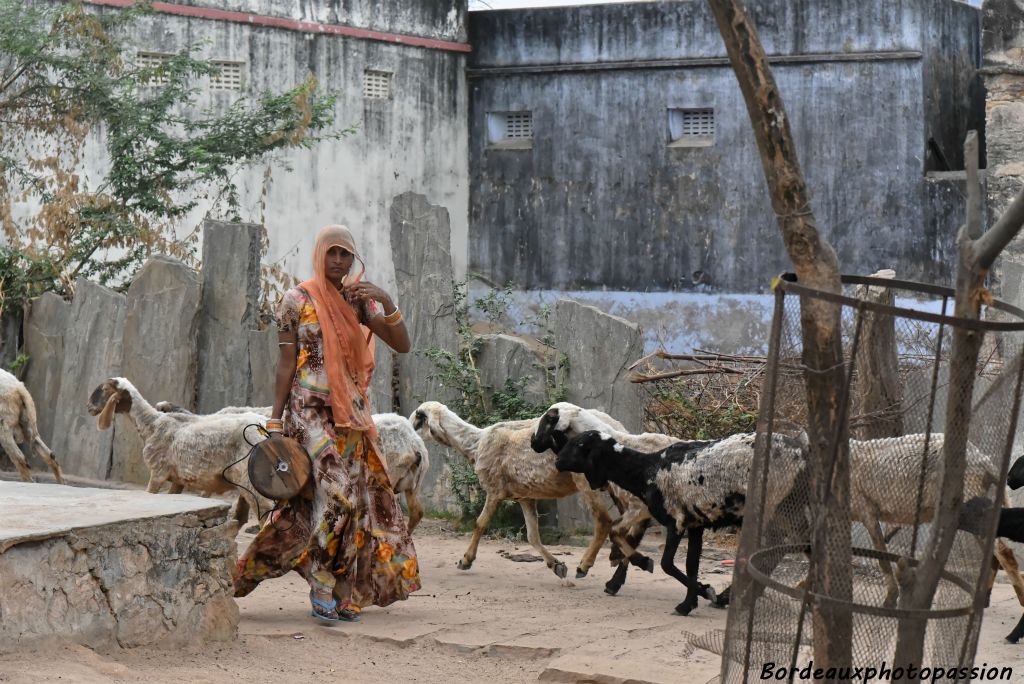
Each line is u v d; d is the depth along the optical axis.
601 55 19.62
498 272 20.39
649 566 8.61
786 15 18.44
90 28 16.11
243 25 18.31
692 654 6.32
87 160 16.92
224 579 6.30
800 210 4.18
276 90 18.56
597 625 7.16
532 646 6.49
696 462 7.53
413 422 9.89
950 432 4.10
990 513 4.21
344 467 6.81
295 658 6.12
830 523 4.12
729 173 18.91
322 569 6.84
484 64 20.38
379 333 7.10
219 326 12.50
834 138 18.27
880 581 4.44
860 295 8.62
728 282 18.94
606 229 19.69
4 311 14.09
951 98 18.86
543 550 9.25
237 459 8.73
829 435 4.12
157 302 12.64
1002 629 7.23
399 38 19.59
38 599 5.36
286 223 18.66
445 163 20.25
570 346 11.34
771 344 4.28
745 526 4.41
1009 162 15.18
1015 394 4.17
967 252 4.10
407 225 12.34
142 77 16.56
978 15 19.69
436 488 11.96
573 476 8.92
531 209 20.12
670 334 19.27
